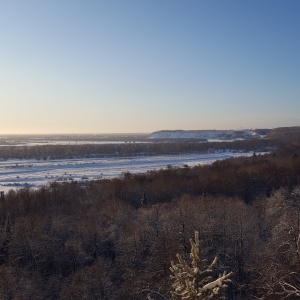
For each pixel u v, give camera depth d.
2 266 44.22
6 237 52.34
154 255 44.81
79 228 54.59
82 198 75.38
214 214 56.28
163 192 76.31
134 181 84.94
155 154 192.25
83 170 127.44
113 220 59.34
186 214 54.06
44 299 41.41
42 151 192.00
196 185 79.50
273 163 96.94
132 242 49.12
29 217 57.81
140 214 61.59
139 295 38.41
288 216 46.62
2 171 126.25
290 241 39.38
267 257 39.50
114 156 183.12
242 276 43.78
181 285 10.55
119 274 46.16
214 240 50.03
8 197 69.12
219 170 96.69
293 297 34.19
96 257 51.59
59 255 49.06
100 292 40.19
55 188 81.12
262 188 79.38
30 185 95.81
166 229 51.31
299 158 102.56
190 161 153.75
